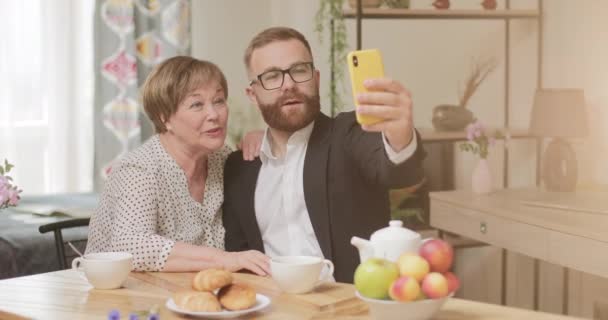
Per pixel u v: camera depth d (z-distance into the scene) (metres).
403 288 1.20
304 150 2.05
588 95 3.07
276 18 4.94
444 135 3.28
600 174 3.03
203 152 1.98
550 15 3.30
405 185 1.74
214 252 1.75
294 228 2.05
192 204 1.98
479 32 3.66
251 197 2.06
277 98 1.95
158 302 1.49
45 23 4.07
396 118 1.55
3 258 2.62
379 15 3.26
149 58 4.33
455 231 2.91
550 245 2.39
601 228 2.26
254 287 1.58
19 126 4.05
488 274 3.71
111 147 4.20
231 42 4.83
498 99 3.63
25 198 3.48
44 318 1.39
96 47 4.16
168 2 4.37
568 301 3.20
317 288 1.55
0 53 3.95
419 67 3.86
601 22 2.98
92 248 1.97
